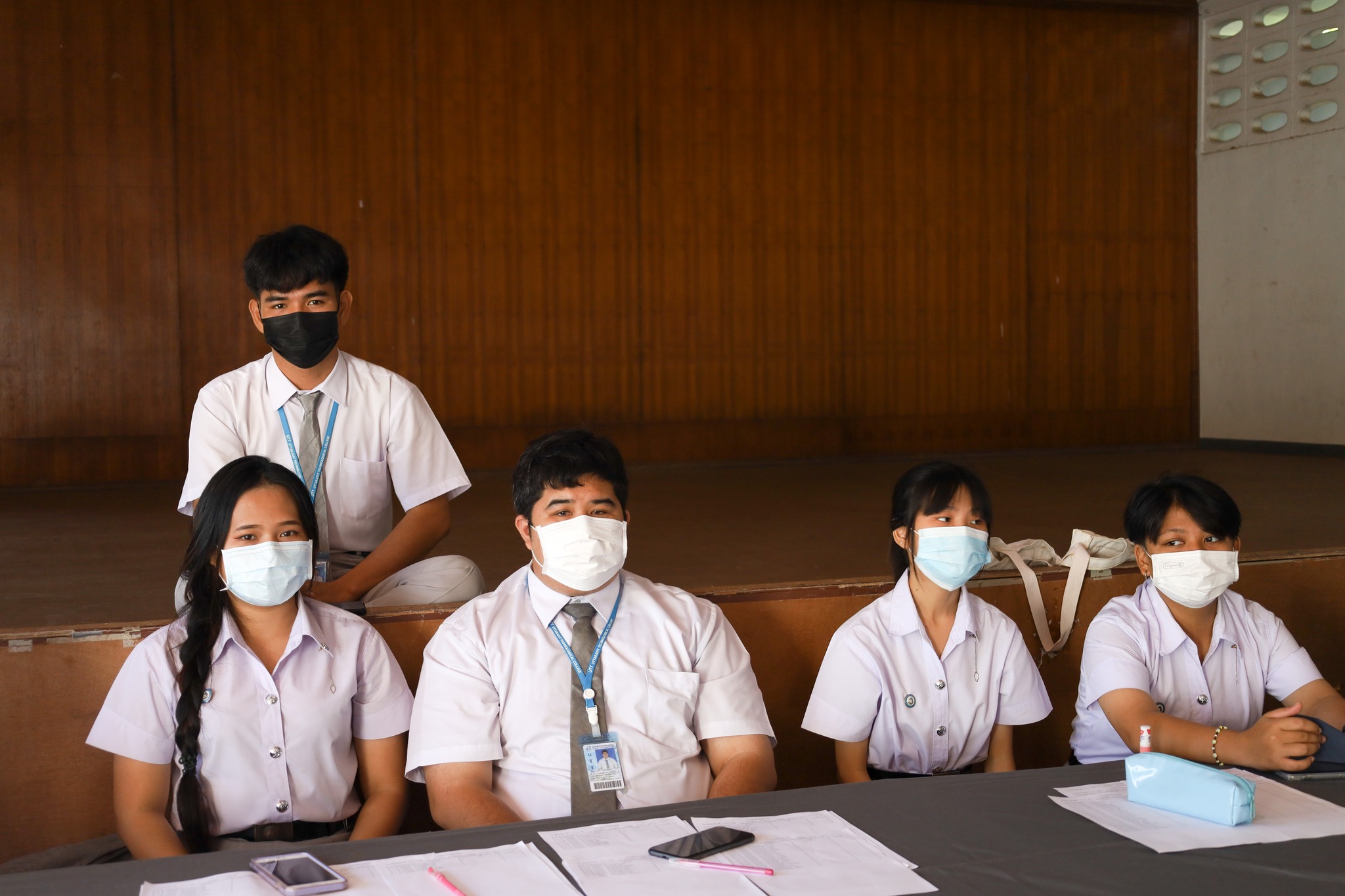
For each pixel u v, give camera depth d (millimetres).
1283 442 11625
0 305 9195
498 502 8492
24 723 2156
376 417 2795
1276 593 2916
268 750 1928
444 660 1991
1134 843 1414
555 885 1297
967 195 11508
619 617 2033
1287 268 11469
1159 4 11758
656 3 10625
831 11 11031
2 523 7371
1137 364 12141
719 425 11039
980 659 2268
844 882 1292
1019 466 10625
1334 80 10969
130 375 9516
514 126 10375
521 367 10531
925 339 11500
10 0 9078
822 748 2646
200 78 9539
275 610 1993
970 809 1551
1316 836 1437
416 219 10180
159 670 1924
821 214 11156
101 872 1360
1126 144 11938
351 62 9914
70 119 9258
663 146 10742
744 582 4984
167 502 8562
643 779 1942
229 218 9672
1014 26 11500
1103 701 2227
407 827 2336
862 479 9828
